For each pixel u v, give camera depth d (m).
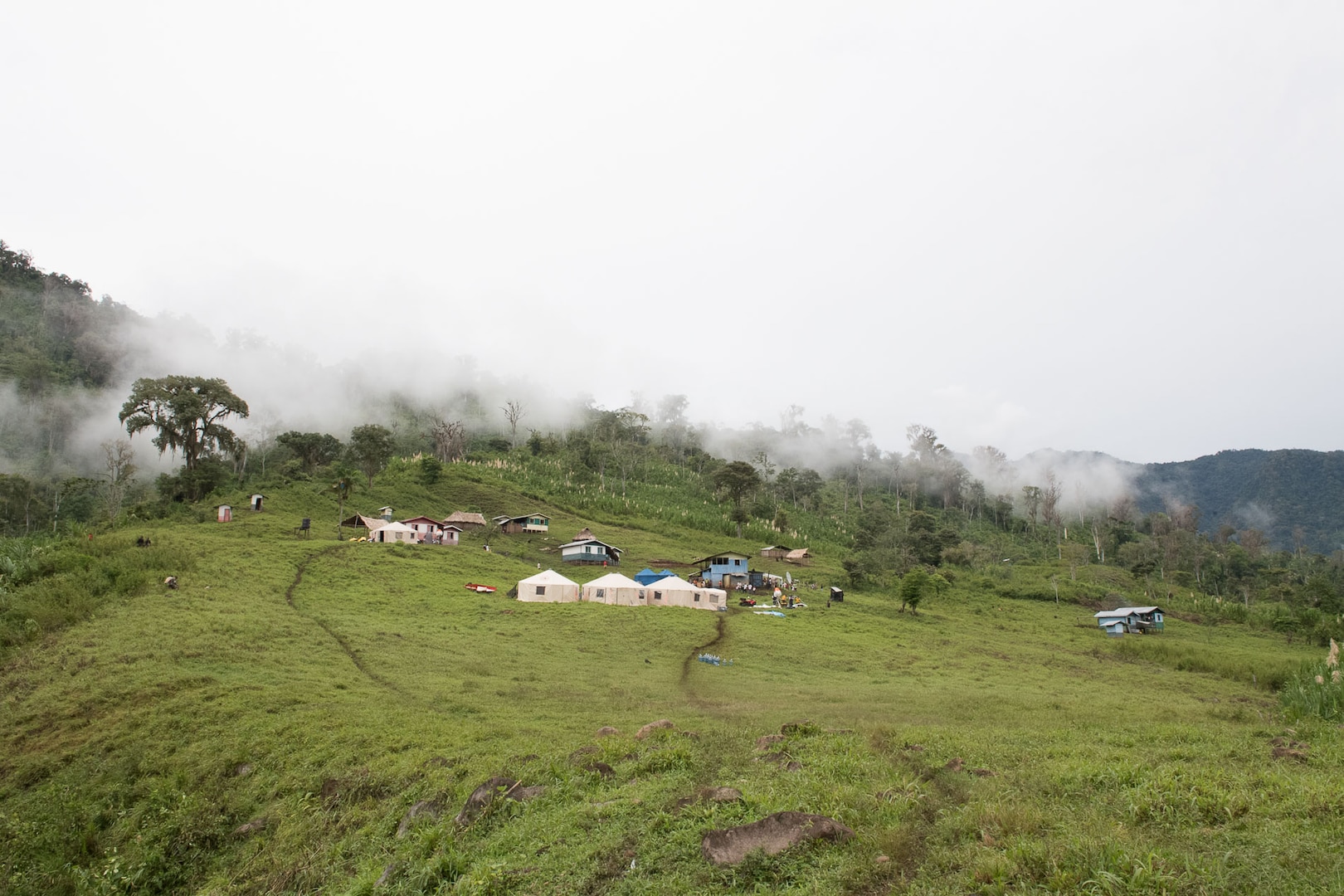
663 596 61.59
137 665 29.44
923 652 49.88
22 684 28.95
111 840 19.25
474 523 97.75
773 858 11.28
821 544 121.81
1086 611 85.94
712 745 18.16
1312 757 16.27
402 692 28.14
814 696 31.70
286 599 46.28
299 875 15.13
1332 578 126.69
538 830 13.73
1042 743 19.03
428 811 15.76
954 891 9.63
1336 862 9.47
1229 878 9.28
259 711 24.50
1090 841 10.24
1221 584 122.56
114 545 51.28
